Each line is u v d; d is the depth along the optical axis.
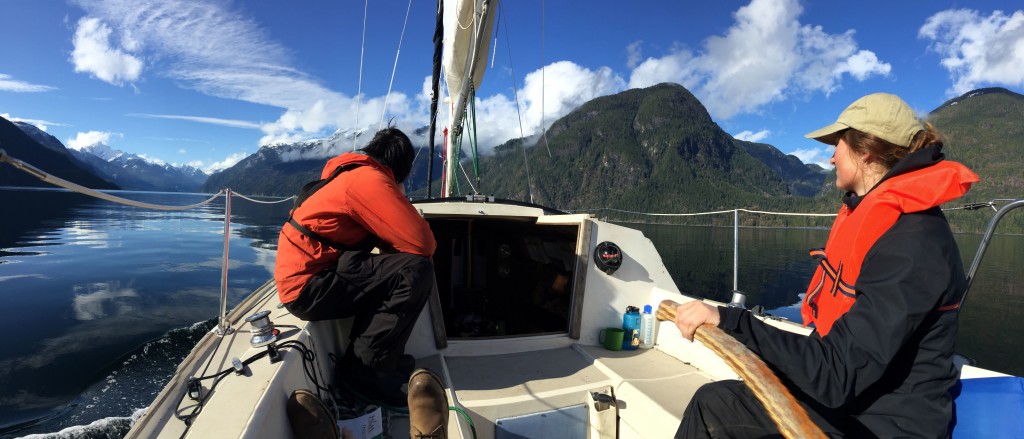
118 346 10.99
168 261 24.00
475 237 4.89
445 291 4.79
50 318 13.42
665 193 193.88
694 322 1.24
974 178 1.03
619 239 3.06
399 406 2.06
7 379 8.91
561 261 3.74
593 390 2.30
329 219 1.93
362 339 2.03
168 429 1.23
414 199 4.02
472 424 2.00
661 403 2.06
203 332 12.20
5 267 21.70
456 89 5.56
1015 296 40.19
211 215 67.81
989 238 1.65
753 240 93.56
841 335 1.06
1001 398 1.29
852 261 1.18
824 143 1.45
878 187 1.18
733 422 1.41
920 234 1.05
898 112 1.19
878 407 1.16
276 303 2.40
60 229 39.38
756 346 1.14
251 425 1.19
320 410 1.46
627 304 3.03
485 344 2.75
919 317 1.00
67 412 7.68
